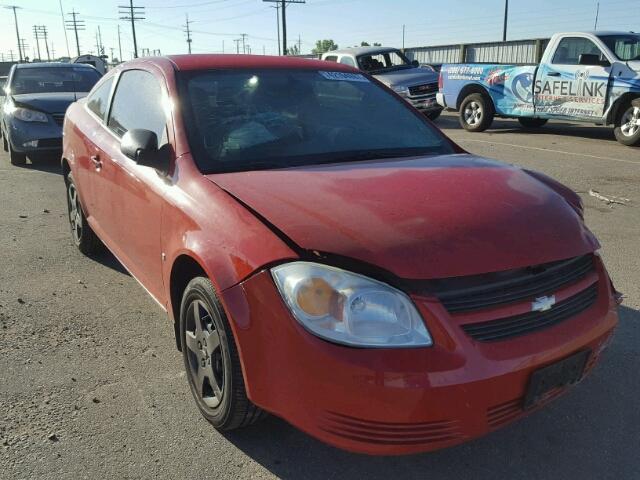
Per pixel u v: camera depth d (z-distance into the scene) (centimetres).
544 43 2289
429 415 212
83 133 463
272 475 259
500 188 276
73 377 333
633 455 272
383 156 335
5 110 1006
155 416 297
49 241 580
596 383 329
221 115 329
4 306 426
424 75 1599
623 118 1126
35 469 258
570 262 256
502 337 225
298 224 236
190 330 295
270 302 226
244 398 255
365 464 267
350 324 213
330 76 391
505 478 258
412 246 223
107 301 437
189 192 285
